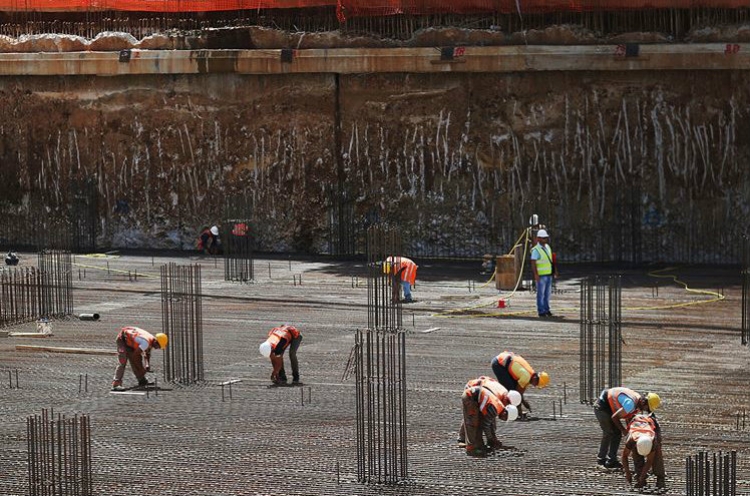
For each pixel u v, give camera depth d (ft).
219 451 75.10
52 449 66.54
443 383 93.71
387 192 181.57
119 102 194.29
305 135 185.06
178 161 192.44
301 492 66.54
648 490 65.92
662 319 121.90
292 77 184.24
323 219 184.85
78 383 95.81
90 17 198.49
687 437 76.84
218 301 138.31
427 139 178.50
